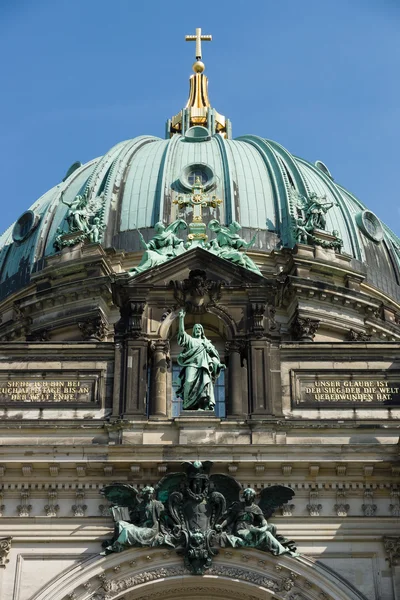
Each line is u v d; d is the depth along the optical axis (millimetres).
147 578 48750
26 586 48438
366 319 72938
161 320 55781
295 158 87062
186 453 50344
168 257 59219
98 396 53906
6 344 55125
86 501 50312
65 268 72938
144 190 78812
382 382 54625
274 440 51688
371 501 50500
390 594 48312
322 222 77000
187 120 97125
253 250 73812
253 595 49094
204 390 52906
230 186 78250
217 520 49656
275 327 55781
